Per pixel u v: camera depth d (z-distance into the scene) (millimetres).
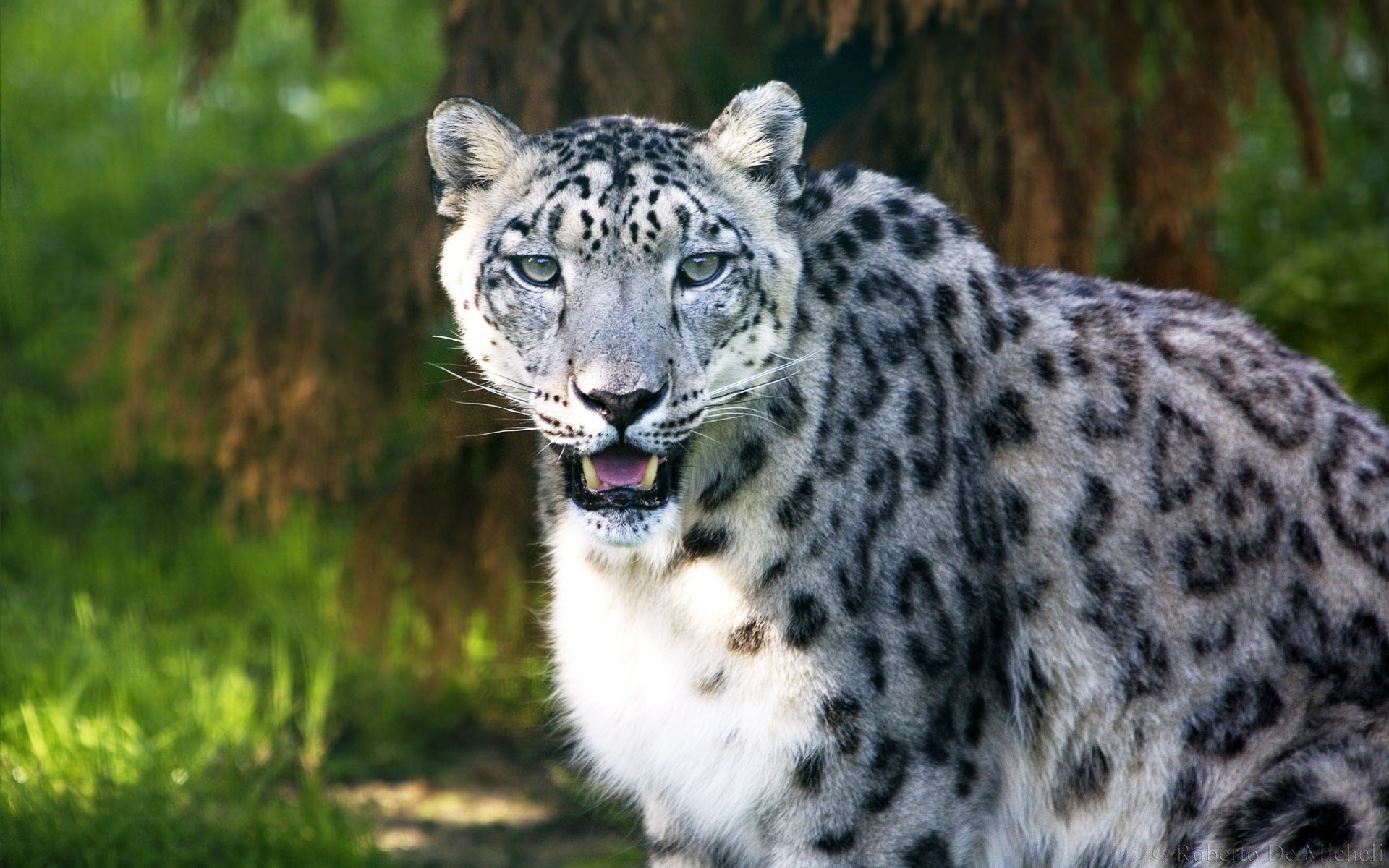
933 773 7977
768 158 7871
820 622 7793
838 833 7977
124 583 15578
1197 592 8242
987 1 10688
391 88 20859
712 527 7945
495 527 12758
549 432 7707
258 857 10844
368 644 13828
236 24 12875
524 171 7918
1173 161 11445
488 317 7918
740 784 8109
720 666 7984
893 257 8180
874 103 11273
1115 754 8336
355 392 12688
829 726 7844
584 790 12672
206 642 14695
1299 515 8344
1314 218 17500
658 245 7523
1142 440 8305
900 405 7922
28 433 17719
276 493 13031
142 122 21672
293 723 13727
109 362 17656
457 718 14117
